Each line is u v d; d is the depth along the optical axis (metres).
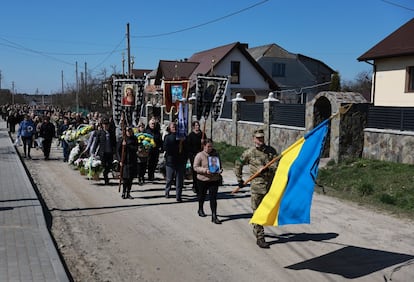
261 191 7.22
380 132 14.36
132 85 12.75
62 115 26.45
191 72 42.56
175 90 15.23
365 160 14.38
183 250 7.02
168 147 10.74
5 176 13.67
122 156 10.91
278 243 7.43
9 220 8.28
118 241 7.50
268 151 7.44
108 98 20.98
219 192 12.08
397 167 12.91
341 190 12.10
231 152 20.38
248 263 6.46
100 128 13.46
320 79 65.69
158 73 43.72
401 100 24.34
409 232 8.16
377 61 25.83
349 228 8.41
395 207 10.10
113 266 6.33
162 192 11.88
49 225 8.46
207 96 13.59
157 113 34.09
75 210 9.73
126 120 12.88
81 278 5.88
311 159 6.66
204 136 11.32
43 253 6.45
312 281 5.81
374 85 26.12
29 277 5.51
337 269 6.25
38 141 22.50
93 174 13.57
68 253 6.89
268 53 53.44
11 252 6.48
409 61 23.77
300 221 6.55
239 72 42.19
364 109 14.96
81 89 66.56
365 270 6.23
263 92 42.34
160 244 7.33
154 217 9.12
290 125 18.48
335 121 14.96
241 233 7.98
